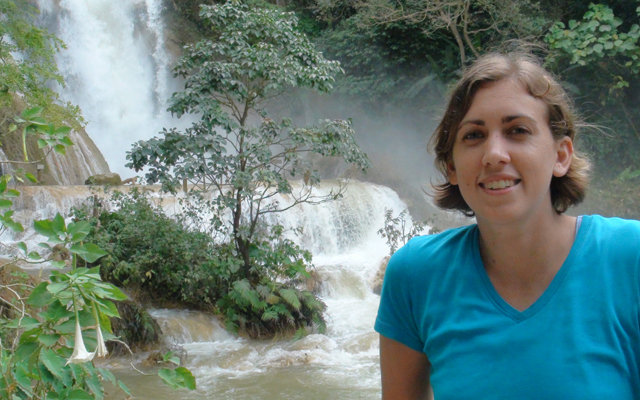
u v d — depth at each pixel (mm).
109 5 24484
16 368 2252
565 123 1409
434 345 1447
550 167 1375
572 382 1240
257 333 9227
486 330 1358
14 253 10438
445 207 1704
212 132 9055
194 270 9562
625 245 1334
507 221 1339
